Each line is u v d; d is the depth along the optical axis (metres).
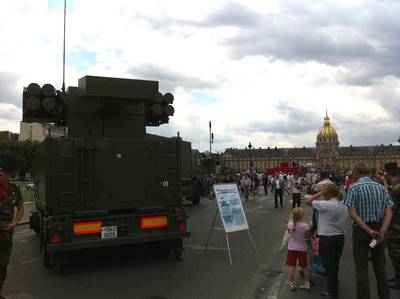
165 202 7.43
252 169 41.12
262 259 7.78
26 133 105.25
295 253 5.79
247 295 5.56
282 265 7.27
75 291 5.86
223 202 7.80
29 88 7.47
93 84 7.13
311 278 6.26
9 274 6.89
